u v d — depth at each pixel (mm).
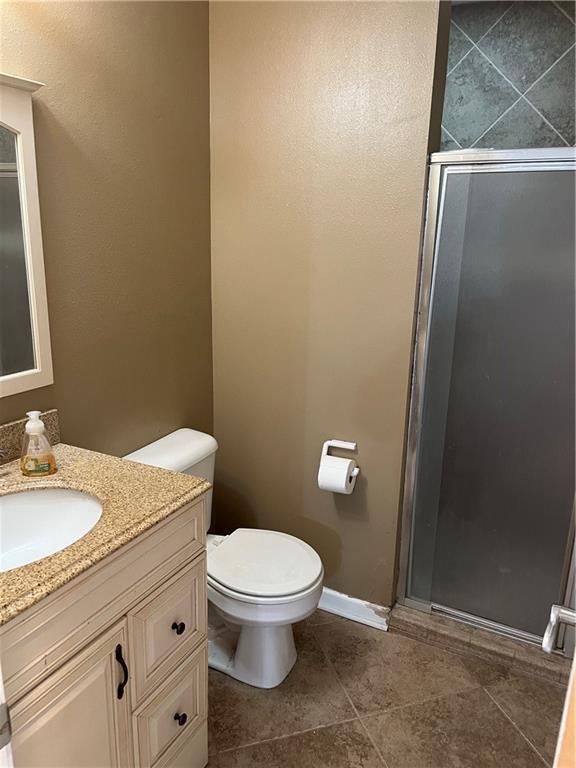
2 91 1309
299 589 1726
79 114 1547
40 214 1469
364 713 1799
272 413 2234
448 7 1761
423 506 2084
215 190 2135
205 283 2195
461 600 2115
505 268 1786
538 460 1870
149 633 1259
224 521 2467
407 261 1862
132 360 1876
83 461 1488
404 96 1749
